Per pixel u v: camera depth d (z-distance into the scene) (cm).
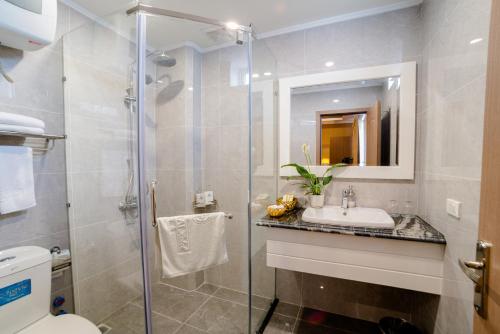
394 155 154
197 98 187
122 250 142
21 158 114
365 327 155
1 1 98
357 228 125
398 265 115
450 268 101
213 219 153
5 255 109
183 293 172
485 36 77
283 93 178
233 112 178
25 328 105
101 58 138
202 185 190
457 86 96
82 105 143
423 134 139
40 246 130
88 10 151
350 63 160
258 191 173
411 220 139
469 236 86
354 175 162
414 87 146
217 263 153
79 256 145
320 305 172
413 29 146
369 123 160
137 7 125
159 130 165
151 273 138
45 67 131
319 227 128
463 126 91
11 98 118
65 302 141
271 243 139
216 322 157
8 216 117
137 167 130
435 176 120
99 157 147
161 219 141
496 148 55
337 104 167
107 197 146
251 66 160
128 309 140
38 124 117
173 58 174
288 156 179
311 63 169
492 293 56
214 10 152
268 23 168
